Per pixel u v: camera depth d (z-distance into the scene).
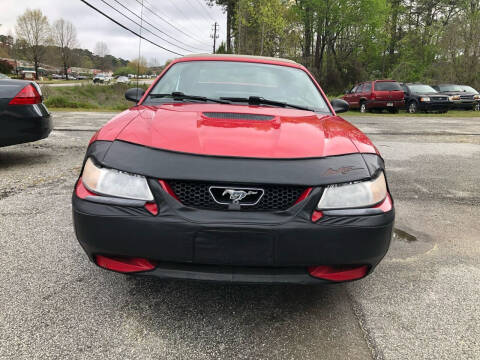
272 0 26.45
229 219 1.72
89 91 39.47
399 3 42.84
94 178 1.83
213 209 1.74
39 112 4.75
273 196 1.77
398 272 2.57
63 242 2.80
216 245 1.72
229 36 37.44
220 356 1.69
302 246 1.73
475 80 26.19
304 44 39.09
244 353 1.72
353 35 39.03
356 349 1.77
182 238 1.72
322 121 2.46
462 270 2.61
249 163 1.80
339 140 2.10
